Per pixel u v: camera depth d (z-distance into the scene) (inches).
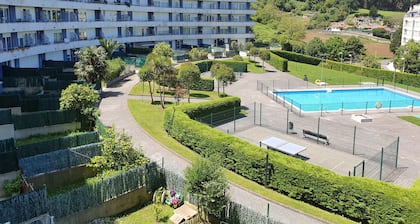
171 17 3302.2
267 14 5157.5
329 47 3496.6
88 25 2490.2
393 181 924.0
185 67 1680.6
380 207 710.5
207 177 700.7
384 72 2630.4
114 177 765.3
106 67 1678.2
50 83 1428.4
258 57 3157.0
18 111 1143.6
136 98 1683.1
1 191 783.7
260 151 908.6
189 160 999.0
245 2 3784.5
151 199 830.5
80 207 720.3
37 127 1118.4
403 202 684.1
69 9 2301.9
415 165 1029.8
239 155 932.6
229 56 3036.4
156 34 3193.9
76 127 1182.9
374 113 1622.8
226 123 1381.6
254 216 684.1
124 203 786.8
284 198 826.2
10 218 638.5
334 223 724.0
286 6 6314.0
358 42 3518.7
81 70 1600.6
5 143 828.6
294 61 3206.2
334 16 6018.7
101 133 1065.5
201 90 1945.1
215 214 737.6
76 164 896.3
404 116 1583.4
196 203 763.4
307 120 1470.2
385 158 992.2
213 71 1887.3
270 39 4205.2
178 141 1136.8
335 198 768.3
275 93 1980.8
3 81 1412.4
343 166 1015.6
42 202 669.9
